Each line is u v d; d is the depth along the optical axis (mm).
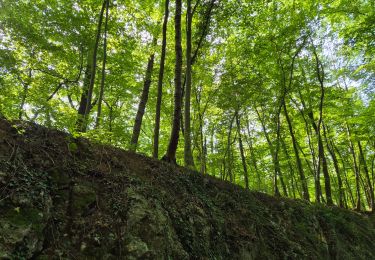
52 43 13266
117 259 4812
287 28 14578
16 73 9648
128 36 12727
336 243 12008
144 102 13781
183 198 7336
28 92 9781
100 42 13625
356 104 19172
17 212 4293
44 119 7324
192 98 17750
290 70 16109
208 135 20156
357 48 15312
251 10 13562
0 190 4371
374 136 18875
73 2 13430
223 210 8469
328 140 20625
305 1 14961
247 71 14930
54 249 4418
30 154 5273
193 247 6227
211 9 12727
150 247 5238
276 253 8734
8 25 11047
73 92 14625
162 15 13469
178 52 9195
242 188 10773
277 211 11109
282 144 18281
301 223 11516
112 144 8258
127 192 5898
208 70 15078
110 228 5090
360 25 14156
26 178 4789
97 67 14492
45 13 12727
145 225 5480
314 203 15102
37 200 4641
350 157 25203
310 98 17812
